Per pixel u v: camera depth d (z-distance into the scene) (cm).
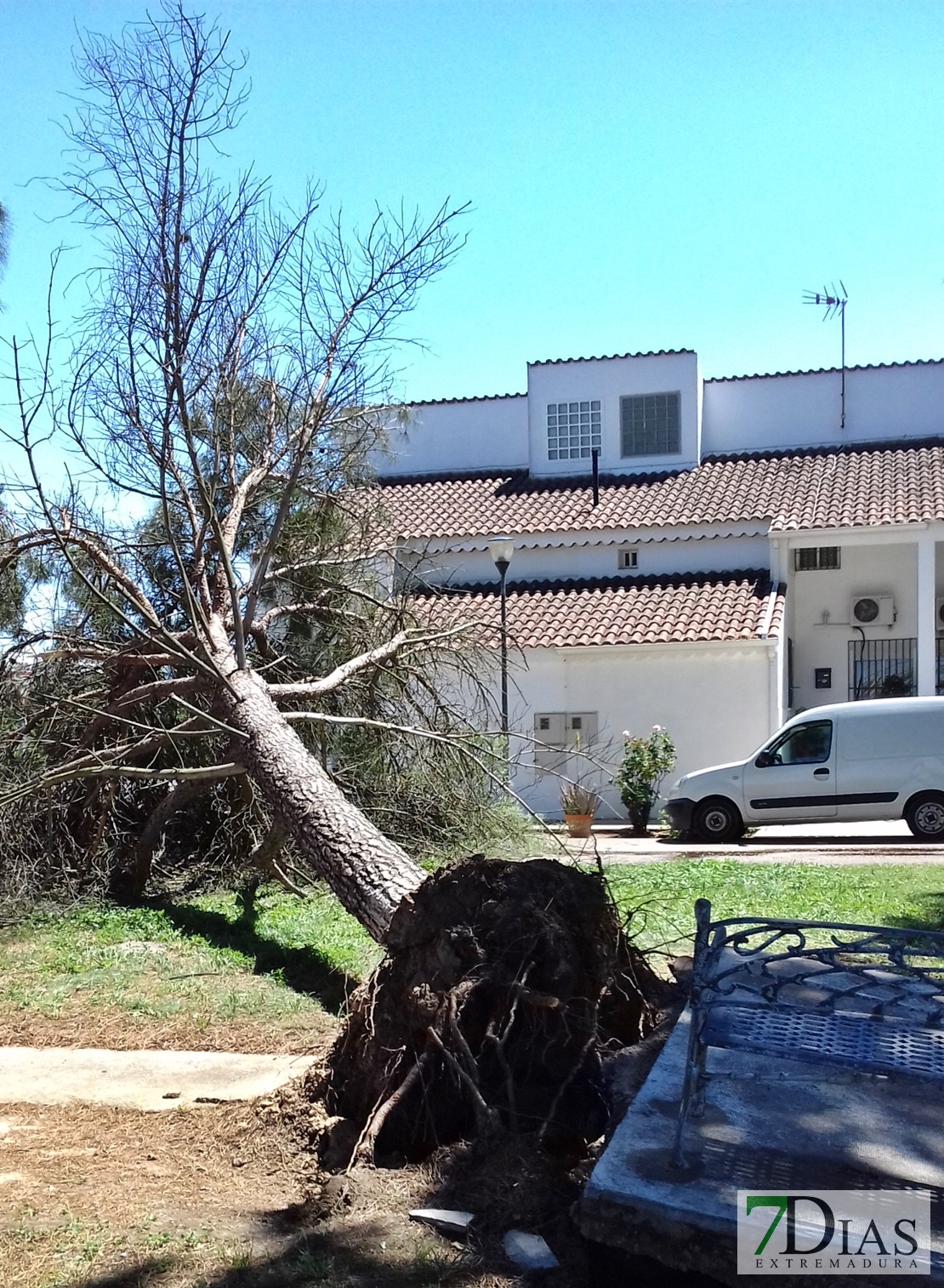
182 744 1103
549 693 2084
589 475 2547
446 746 1152
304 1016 712
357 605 1295
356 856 728
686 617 2077
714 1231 353
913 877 1138
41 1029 704
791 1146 406
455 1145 471
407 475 2748
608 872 1199
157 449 969
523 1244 396
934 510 2055
